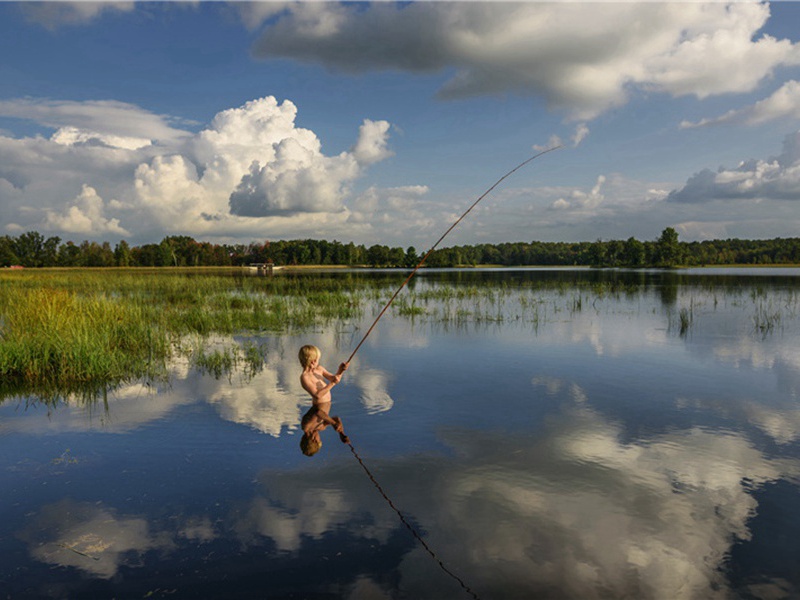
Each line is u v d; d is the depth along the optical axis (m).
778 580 2.96
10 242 131.75
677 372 8.27
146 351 10.43
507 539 3.37
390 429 5.50
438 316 16.28
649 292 25.78
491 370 8.45
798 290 26.78
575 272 69.25
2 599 2.81
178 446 5.06
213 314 16.14
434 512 3.72
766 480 4.26
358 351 10.31
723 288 28.83
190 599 2.81
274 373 8.44
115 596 2.83
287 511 3.76
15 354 8.60
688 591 2.86
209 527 3.56
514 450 4.90
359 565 3.10
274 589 2.89
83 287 27.36
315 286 32.03
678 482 4.21
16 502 3.94
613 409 6.23
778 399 6.67
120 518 3.69
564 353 9.94
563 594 2.82
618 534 3.43
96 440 5.26
